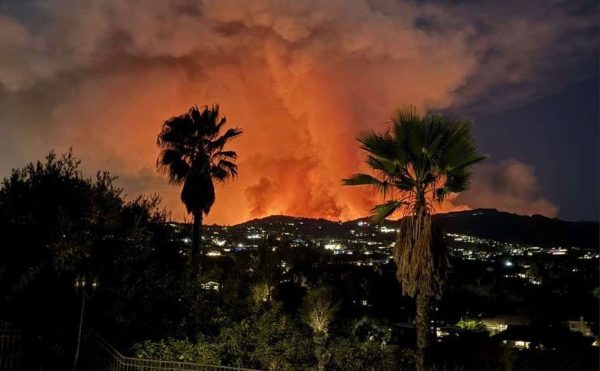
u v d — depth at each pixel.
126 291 13.46
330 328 15.75
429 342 10.91
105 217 13.21
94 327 13.34
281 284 22.95
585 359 17.28
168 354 11.55
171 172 21.62
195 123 21.81
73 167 13.78
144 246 13.74
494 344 14.04
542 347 26.94
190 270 15.28
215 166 21.98
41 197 13.01
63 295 13.13
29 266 12.69
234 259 22.64
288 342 11.89
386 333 18.48
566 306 40.00
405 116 11.30
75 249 12.45
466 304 40.72
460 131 11.14
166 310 14.64
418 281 10.85
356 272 33.31
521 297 44.44
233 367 10.27
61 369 12.37
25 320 12.86
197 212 21.09
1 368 11.70
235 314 16.11
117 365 11.37
